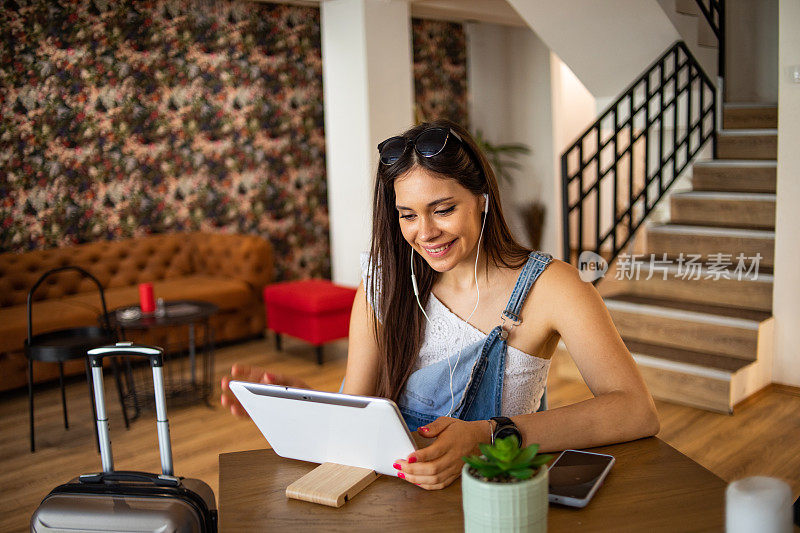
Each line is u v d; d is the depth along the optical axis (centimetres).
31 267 496
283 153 632
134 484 146
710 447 332
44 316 446
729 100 588
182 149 573
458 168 128
